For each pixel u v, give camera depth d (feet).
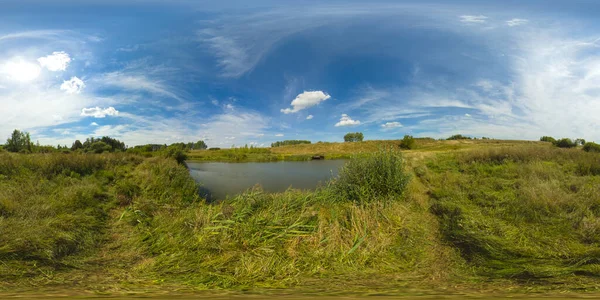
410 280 10.03
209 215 15.81
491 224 15.24
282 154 118.93
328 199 20.33
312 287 9.45
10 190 20.07
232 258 11.84
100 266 11.50
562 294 8.68
